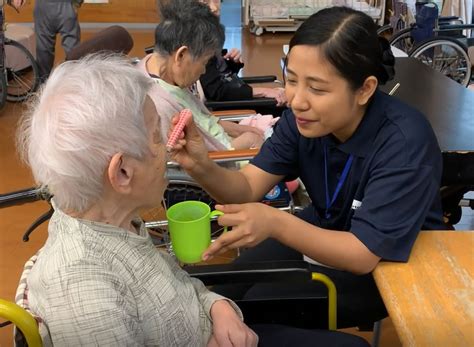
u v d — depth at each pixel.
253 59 5.52
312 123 1.17
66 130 0.81
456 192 2.14
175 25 1.86
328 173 1.37
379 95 1.28
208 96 2.70
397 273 1.08
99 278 0.84
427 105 2.12
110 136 0.83
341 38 1.07
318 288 1.35
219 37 1.94
